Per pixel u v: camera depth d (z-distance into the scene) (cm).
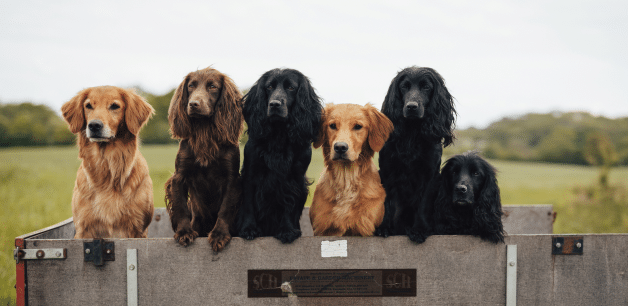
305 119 275
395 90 303
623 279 248
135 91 306
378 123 285
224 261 244
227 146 284
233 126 281
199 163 278
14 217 665
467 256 248
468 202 277
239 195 285
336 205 286
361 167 286
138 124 294
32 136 2869
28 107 2972
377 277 246
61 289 238
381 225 275
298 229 282
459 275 248
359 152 274
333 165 285
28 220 642
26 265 236
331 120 277
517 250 247
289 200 284
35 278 237
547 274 247
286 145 279
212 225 304
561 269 247
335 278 246
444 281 248
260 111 273
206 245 243
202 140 276
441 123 299
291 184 283
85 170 292
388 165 308
